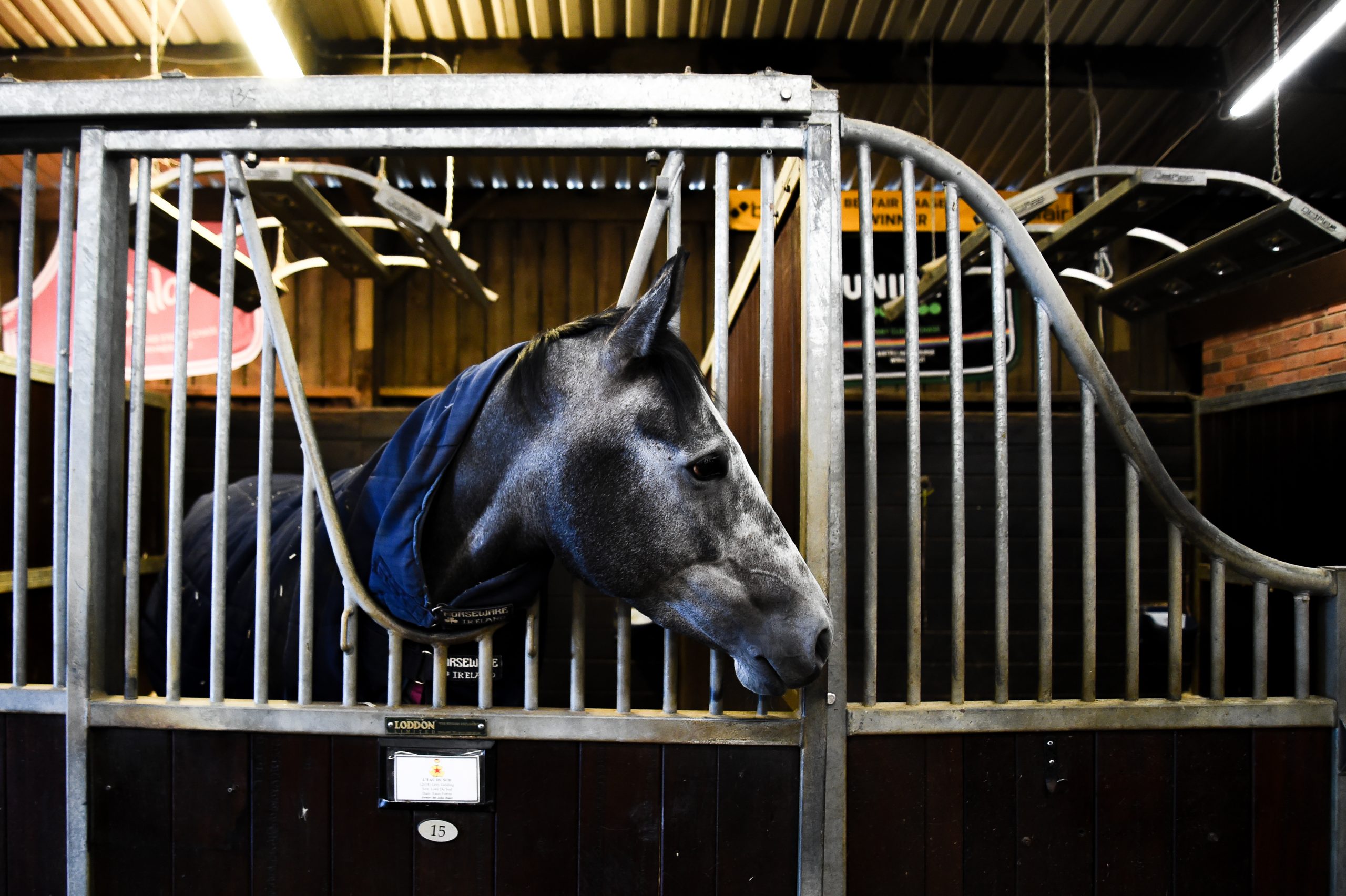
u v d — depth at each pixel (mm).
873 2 2328
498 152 946
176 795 913
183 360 933
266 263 941
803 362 932
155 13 1809
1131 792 947
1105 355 3211
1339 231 1349
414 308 3143
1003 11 2354
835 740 890
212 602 920
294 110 930
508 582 900
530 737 894
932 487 2949
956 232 968
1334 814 968
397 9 2387
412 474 897
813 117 929
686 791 896
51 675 1782
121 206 983
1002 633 959
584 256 3213
